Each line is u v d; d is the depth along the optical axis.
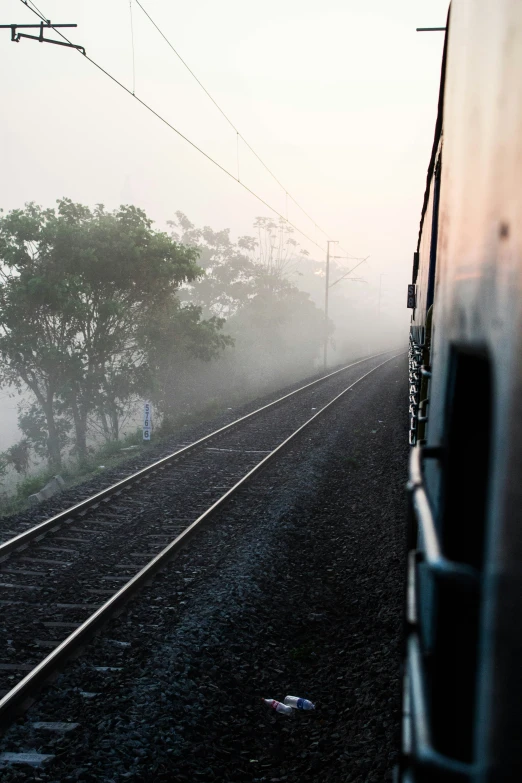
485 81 1.56
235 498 11.62
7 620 6.75
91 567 8.30
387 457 14.63
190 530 9.45
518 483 1.04
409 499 1.73
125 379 24.81
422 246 10.46
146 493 12.07
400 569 8.02
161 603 7.28
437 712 1.60
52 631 6.52
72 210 23.81
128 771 4.41
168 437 19.56
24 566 8.38
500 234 1.28
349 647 6.56
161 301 25.59
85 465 17.50
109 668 5.82
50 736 4.81
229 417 21.77
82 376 23.06
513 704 1.05
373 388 29.28
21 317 21.72
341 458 15.04
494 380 1.24
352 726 5.18
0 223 21.70
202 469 14.01
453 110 2.47
